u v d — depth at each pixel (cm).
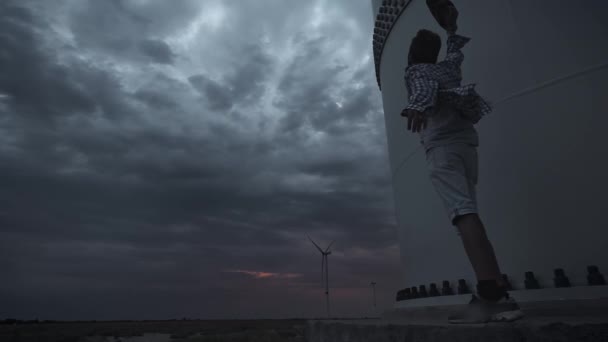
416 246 407
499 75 320
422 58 249
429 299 346
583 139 261
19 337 2822
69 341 2658
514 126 301
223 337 2238
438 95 216
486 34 337
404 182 445
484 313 180
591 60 267
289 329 3500
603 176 248
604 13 266
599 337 128
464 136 219
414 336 184
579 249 250
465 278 322
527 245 277
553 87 283
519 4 314
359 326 224
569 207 260
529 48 302
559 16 289
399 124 463
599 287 227
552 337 138
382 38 524
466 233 195
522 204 286
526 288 262
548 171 275
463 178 208
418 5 425
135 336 3000
